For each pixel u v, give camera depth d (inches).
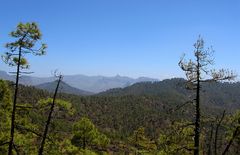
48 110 825.5
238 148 943.0
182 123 777.6
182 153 823.7
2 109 892.6
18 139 852.6
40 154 808.3
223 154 898.1
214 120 816.9
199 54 744.3
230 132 888.3
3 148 842.8
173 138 810.8
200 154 932.0
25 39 759.1
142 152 1544.0
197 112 757.3
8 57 751.1
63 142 1053.2
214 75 741.3
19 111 812.0
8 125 879.7
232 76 735.1
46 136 832.9
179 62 753.6
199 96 753.6
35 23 761.6
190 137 813.9
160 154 859.4
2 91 888.3
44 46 774.5
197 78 746.2
